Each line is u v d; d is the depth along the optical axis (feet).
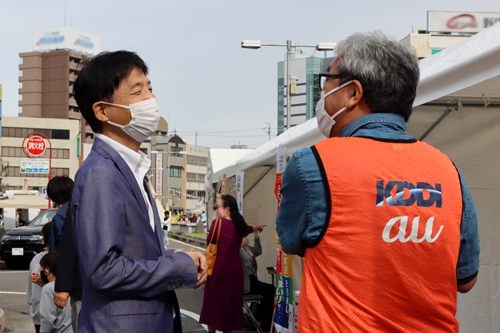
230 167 26.30
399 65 4.37
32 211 90.84
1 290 30.89
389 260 3.77
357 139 4.21
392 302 3.76
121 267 4.28
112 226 4.37
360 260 3.80
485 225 10.96
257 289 19.52
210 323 17.06
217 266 17.16
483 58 6.98
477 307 10.91
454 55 7.97
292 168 4.25
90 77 5.15
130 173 4.88
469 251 4.22
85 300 4.56
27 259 42.50
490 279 10.90
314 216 4.03
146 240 4.71
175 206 327.26
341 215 3.89
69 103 311.68
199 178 358.64
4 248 42.11
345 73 4.47
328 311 3.86
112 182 4.56
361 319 3.74
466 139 10.98
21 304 25.81
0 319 18.24
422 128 10.99
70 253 8.73
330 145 4.21
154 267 4.42
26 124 252.01
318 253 4.01
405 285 3.76
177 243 85.05
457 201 4.09
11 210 77.46
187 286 4.63
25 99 311.88
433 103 10.64
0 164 143.23
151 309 4.51
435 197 3.96
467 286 4.32
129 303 4.41
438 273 3.88
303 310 4.07
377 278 3.77
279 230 4.46
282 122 370.12
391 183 3.90
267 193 25.39
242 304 17.49
